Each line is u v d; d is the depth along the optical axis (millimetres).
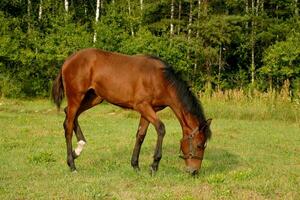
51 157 10727
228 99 23422
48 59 30781
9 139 14109
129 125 18297
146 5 34188
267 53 31250
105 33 30688
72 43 30750
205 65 33969
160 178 8922
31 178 8914
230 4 33625
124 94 9242
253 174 9398
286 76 30906
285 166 10750
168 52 30531
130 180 8766
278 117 21047
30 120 19078
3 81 31000
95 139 14398
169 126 18391
